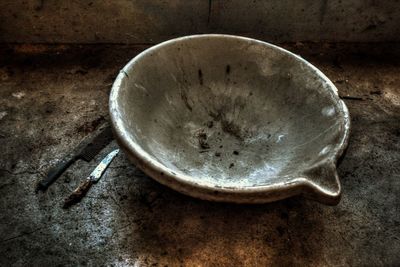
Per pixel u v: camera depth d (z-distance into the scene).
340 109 1.42
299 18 2.26
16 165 1.63
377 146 1.87
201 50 1.69
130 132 1.30
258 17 2.22
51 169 1.62
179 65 1.66
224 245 1.43
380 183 1.70
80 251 1.38
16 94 1.96
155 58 1.58
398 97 2.17
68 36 2.21
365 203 1.62
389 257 1.44
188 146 1.58
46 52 2.20
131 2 2.07
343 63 2.34
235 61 1.73
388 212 1.59
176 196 1.56
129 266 1.36
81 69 2.13
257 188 1.14
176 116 1.63
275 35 2.35
